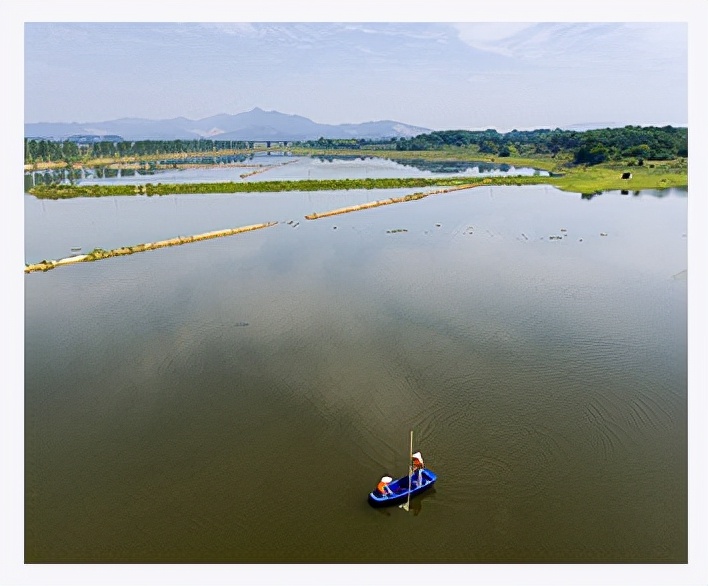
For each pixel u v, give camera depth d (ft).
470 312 119.85
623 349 101.19
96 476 69.26
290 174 395.55
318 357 99.25
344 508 63.36
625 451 72.49
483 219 221.05
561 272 148.05
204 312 121.29
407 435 76.64
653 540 58.59
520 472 68.74
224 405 84.69
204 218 227.20
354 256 166.71
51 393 88.43
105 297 131.64
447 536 59.36
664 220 213.66
